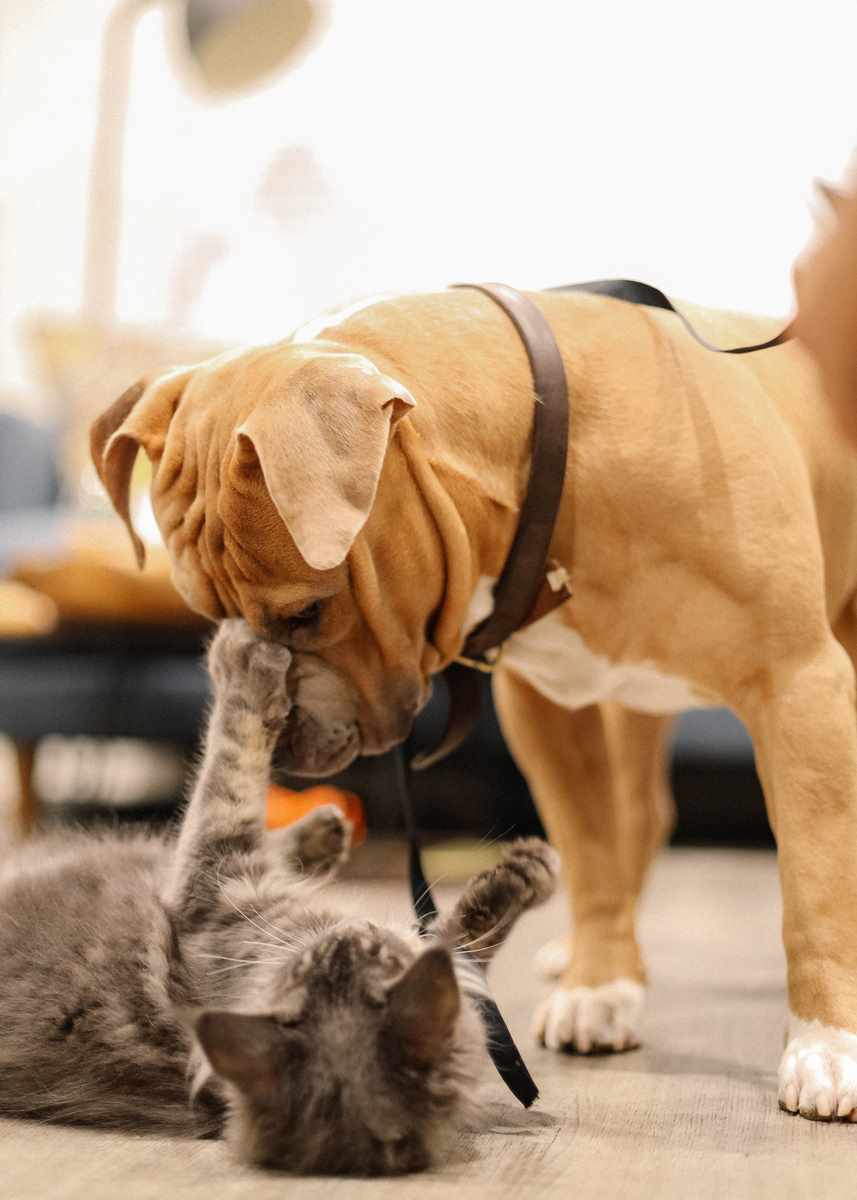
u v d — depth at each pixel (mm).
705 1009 3193
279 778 2939
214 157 9422
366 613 2350
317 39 8914
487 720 5734
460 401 2418
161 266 9508
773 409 2584
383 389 2092
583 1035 2729
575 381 2482
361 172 9148
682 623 2438
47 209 9797
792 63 7266
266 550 2246
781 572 2391
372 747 2484
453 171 8945
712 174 7793
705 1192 1782
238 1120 1905
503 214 8820
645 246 8016
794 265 1979
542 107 8633
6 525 6719
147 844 2762
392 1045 1875
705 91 7781
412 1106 1873
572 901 2969
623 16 8211
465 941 2289
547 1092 2398
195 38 6852
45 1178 1838
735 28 7547
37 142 9789
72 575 5336
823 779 2326
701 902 5297
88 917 2334
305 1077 1858
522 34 8664
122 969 2215
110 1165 1904
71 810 6398
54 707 5672
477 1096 2070
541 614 2506
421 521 2365
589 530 2457
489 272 8883
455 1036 1956
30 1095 2211
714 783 6406
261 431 2064
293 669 2377
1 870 2695
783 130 7277
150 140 9492
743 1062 2646
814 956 2266
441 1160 1914
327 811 2803
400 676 2432
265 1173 1856
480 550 2465
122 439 2596
